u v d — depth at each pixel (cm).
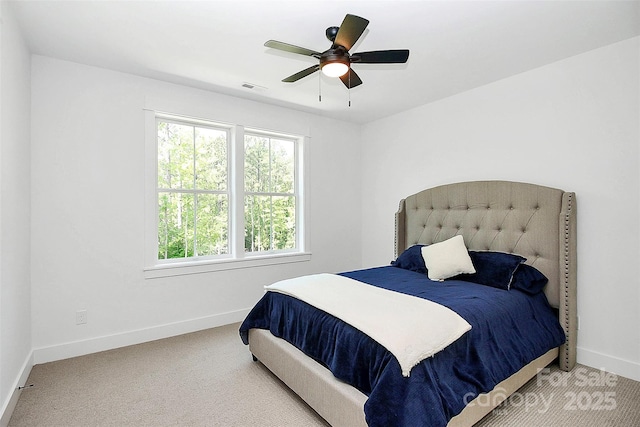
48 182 273
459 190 346
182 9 209
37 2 201
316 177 443
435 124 383
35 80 268
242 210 383
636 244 242
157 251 330
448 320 188
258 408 212
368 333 175
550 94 285
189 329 344
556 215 271
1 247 189
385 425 149
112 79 302
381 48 255
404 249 407
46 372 255
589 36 240
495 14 212
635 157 242
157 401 219
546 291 272
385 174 449
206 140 367
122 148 307
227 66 293
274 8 207
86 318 290
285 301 249
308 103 393
